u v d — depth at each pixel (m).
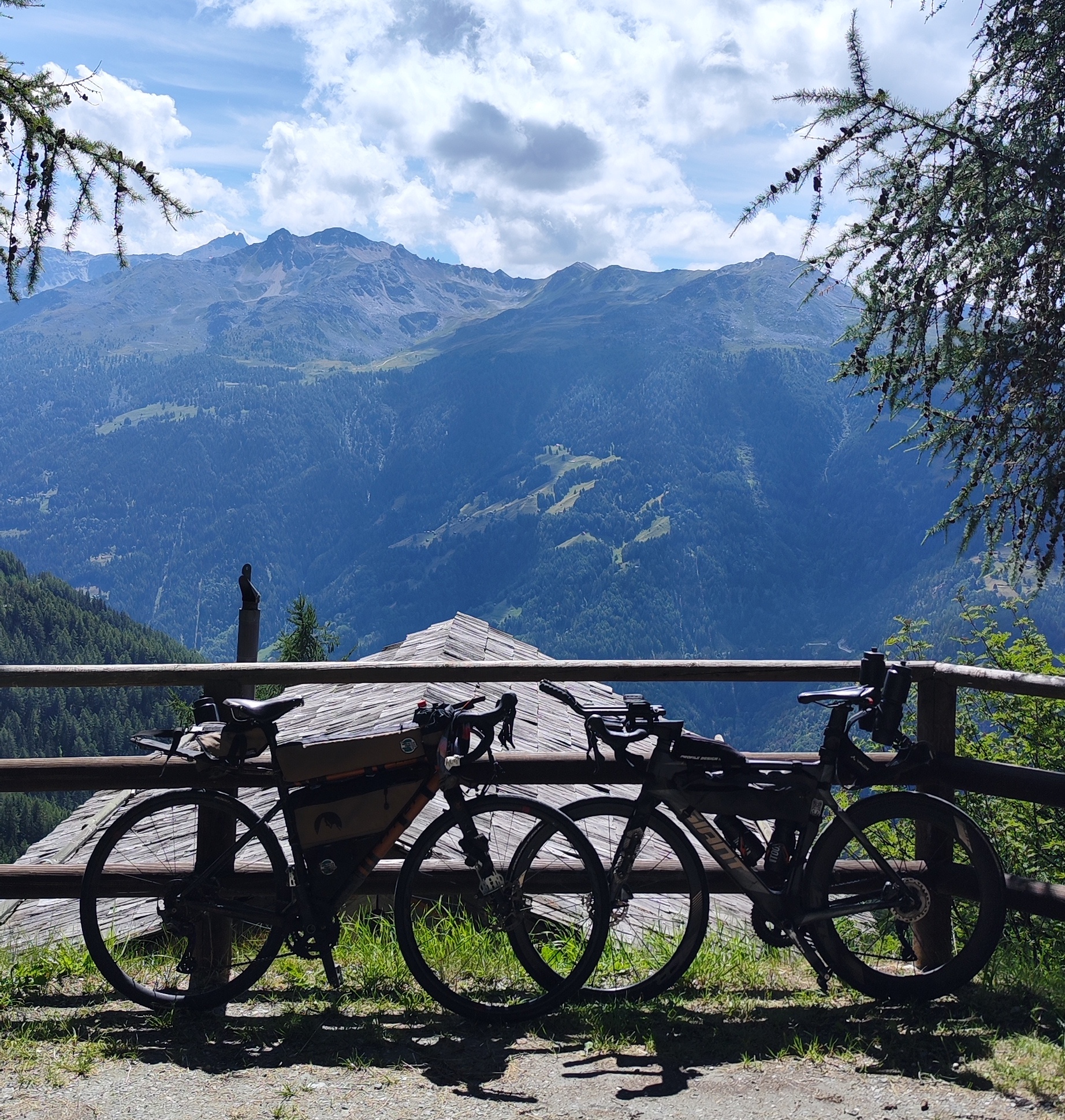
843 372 4.17
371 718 9.43
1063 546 4.04
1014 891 3.98
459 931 4.57
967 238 3.78
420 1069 3.41
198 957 4.07
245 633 4.44
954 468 4.27
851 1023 3.78
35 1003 4.02
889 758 4.15
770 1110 3.09
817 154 3.86
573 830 3.89
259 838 3.99
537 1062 3.47
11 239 4.32
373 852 3.91
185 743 4.18
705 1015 3.88
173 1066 3.42
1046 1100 3.13
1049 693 3.83
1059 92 3.76
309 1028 3.74
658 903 4.99
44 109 4.29
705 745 3.97
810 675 4.22
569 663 4.21
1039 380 3.81
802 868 3.97
